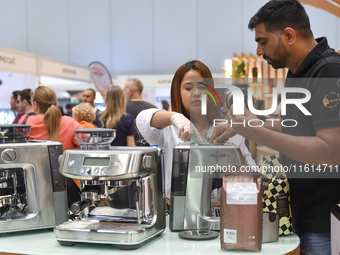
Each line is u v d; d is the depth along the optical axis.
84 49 9.89
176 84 1.45
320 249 1.28
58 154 1.29
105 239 1.07
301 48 1.25
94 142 1.13
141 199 1.16
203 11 9.31
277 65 1.32
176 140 1.42
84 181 1.09
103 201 1.29
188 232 1.20
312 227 1.29
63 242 1.10
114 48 9.79
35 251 1.06
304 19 1.23
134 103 3.83
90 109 3.31
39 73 5.60
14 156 1.22
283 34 1.23
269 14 1.23
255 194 1.01
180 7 9.41
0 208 1.24
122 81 8.07
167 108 6.73
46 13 9.98
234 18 9.12
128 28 9.71
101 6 9.80
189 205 1.22
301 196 1.31
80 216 1.21
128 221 1.17
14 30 10.09
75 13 9.89
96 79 7.73
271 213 1.11
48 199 1.27
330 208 1.26
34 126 2.47
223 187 1.04
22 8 10.05
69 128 2.55
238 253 1.02
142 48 9.66
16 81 5.26
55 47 9.98
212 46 9.27
